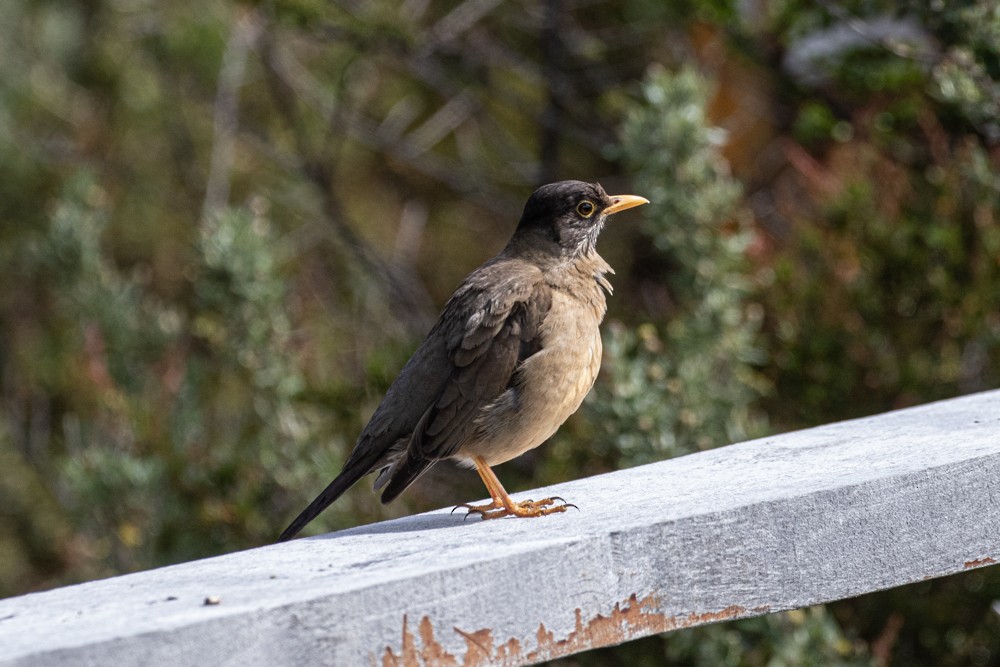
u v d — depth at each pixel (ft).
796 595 20.39
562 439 41.32
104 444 46.32
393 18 55.21
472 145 64.44
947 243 42.34
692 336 39.83
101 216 48.93
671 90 41.52
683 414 38.24
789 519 20.36
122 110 66.54
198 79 65.05
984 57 38.86
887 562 21.07
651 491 23.65
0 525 57.98
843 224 43.91
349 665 17.11
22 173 65.16
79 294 47.26
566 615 18.70
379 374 44.01
